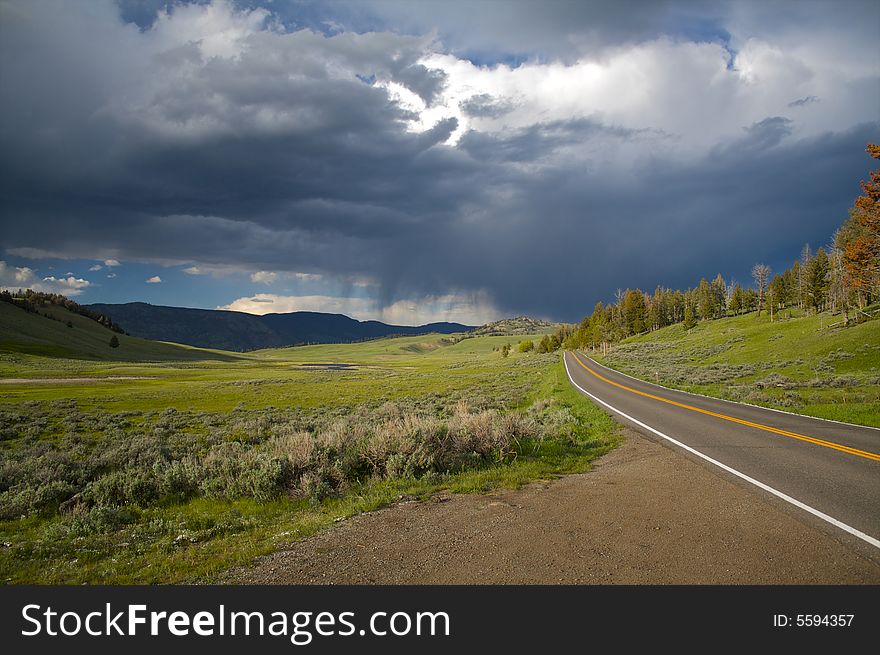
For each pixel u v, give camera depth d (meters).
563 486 8.73
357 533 6.56
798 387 31.50
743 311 120.62
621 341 136.25
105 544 7.68
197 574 5.62
